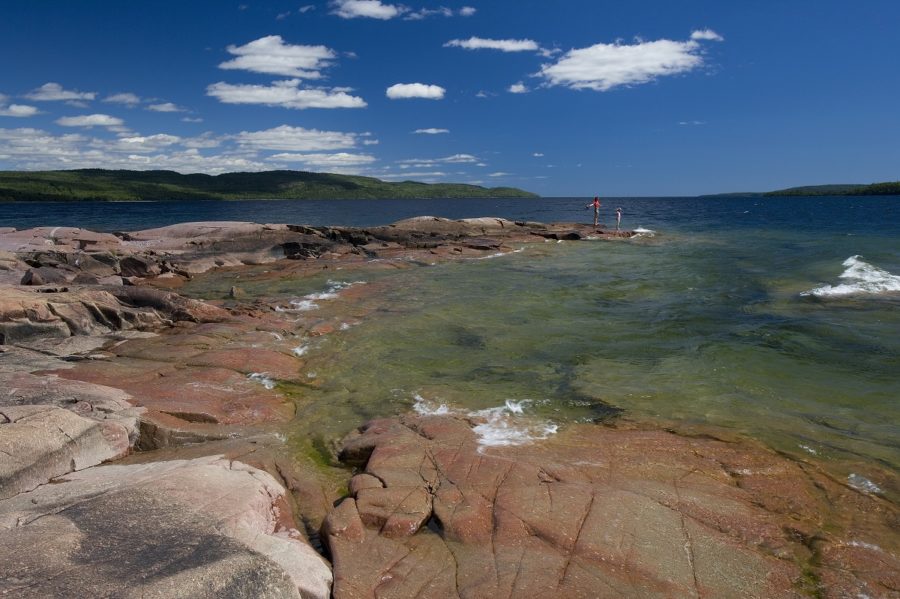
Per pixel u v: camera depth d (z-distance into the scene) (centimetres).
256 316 1939
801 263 2970
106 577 538
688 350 1569
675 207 14150
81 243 3344
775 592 655
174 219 8119
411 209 14225
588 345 1648
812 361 1455
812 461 957
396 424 1095
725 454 975
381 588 661
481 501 810
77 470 896
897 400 1210
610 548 708
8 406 986
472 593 645
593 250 3941
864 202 14812
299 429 1130
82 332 1667
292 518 810
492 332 1791
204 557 579
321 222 8044
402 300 2228
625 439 1037
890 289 2205
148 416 1066
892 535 767
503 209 14062
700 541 732
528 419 1146
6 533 623
